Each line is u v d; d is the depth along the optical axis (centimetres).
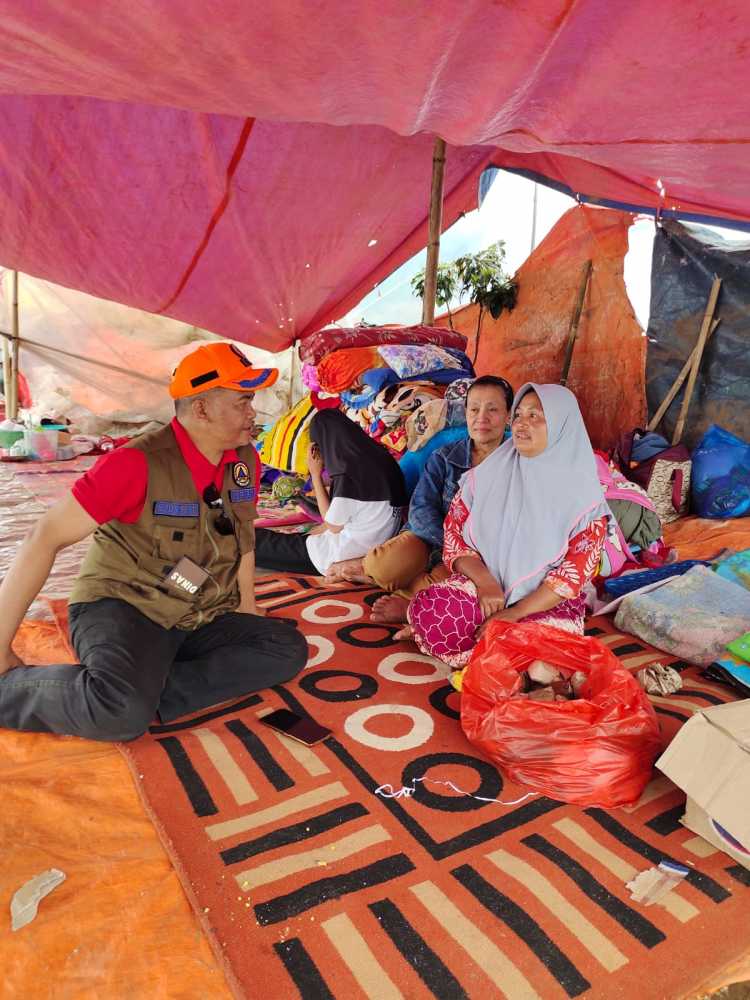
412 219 591
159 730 218
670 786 196
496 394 307
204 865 160
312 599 343
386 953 138
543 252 644
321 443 377
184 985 130
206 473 219
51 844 166
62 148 406
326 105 197
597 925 146
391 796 188
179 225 506
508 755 194
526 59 162
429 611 256
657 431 552
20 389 873
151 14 127
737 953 140
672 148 235
